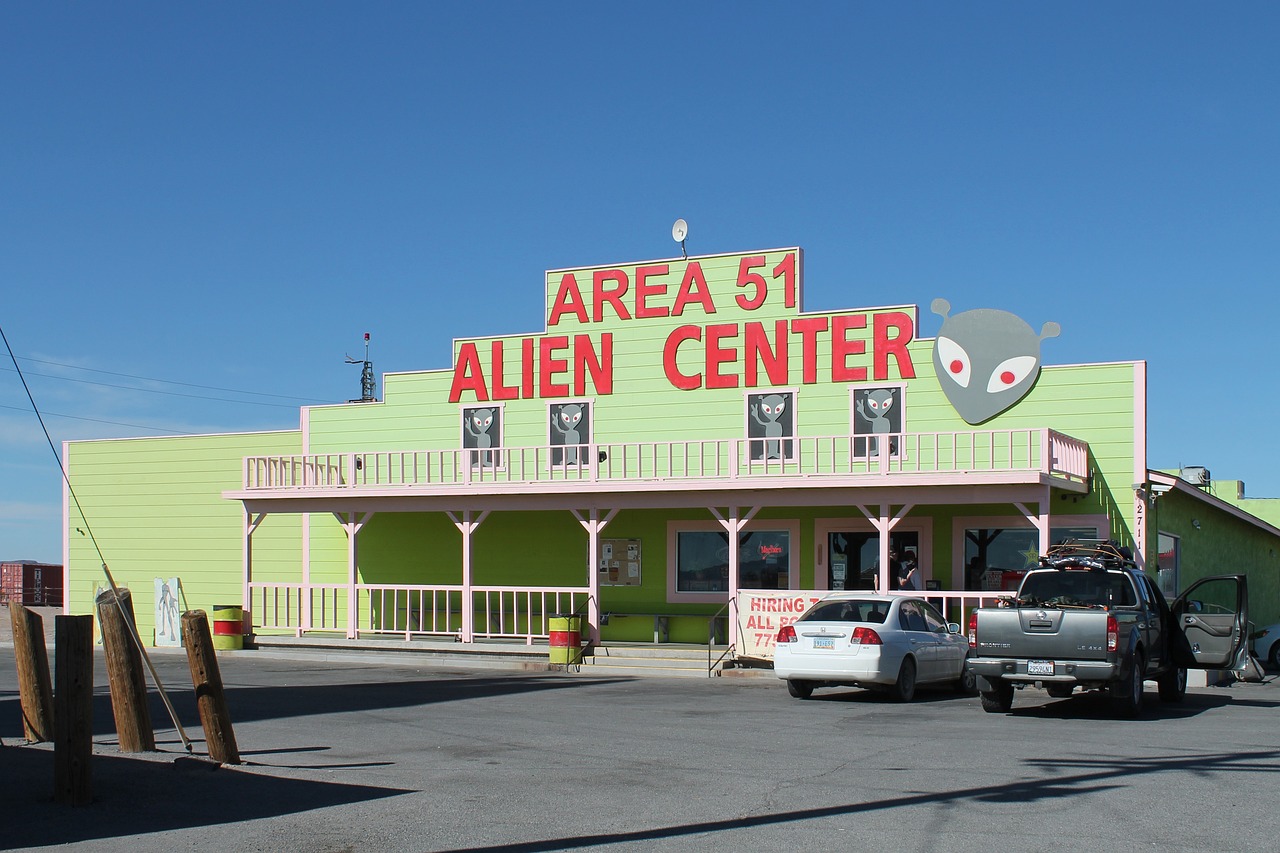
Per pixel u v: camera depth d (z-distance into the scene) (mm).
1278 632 28266
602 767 10562
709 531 25203
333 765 10625
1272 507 44875
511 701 16609
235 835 7816
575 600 26109
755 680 20219
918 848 7453
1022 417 23031
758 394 24953
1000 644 15148
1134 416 22375
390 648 24500
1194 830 7957
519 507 24156
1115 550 17266
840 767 10539
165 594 29344
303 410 28969
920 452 23266
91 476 30859
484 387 27281
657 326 25922
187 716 14711
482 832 7910
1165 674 17125
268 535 28969
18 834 7824
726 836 7785
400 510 25250
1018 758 11062
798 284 24891
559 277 26891
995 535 23109
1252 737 12680
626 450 25828
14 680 20328
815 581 24297
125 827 8031
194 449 29859
